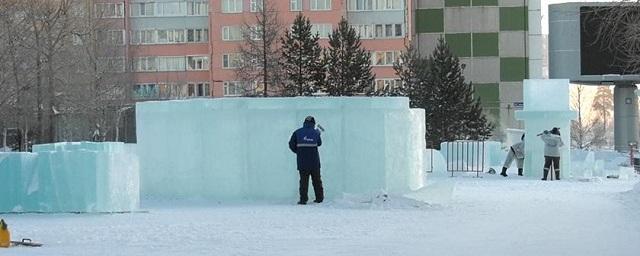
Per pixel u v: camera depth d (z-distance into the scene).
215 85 84.12
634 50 22.19
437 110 60.72
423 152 22.14
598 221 15.22
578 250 11.47
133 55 77.06
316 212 17.62
